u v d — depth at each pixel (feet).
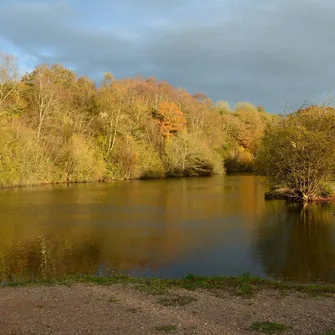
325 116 92.94
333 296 28.94
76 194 114.11
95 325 22.41
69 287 31.58
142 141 196.95
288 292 29.89
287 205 90.02
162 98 256.73
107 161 178.09
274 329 21.71
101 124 189.88
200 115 251.19
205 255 49.49
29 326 22.31
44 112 159.12
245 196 108.68
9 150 136.77
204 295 28.94
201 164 208.54
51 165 153.58
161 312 24.82
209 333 21.16
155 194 114.32
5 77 149.38
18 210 83.71
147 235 60.13
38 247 53.47
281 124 99.30
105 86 209.15
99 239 57.67
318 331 21.48
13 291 30.27
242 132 263.70
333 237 58.13
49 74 187.21
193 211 82.28
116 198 104.88
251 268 44.34
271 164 98.12
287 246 53.47
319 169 93.15
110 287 31.48
